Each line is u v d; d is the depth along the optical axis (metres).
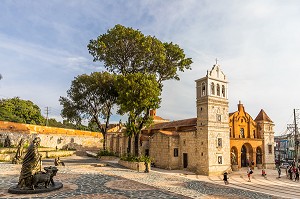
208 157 45.75
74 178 26.81
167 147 51.09
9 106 75.19
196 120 53.91
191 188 26.94
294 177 44.97
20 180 19.11
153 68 50.50
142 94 42.16
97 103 58.19
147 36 47.22
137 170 40.50
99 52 48.50
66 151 64.56
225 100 50.22
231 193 25.39
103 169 38.03
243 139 56.09
